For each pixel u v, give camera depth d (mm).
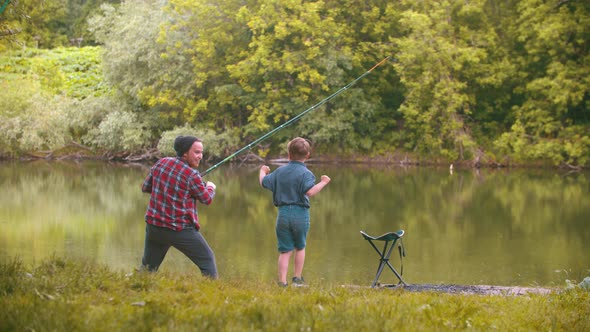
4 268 5875
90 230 15234
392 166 31953
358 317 4816
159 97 32438
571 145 28969
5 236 14430
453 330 4938
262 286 6348
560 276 11133
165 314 4641
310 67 32562
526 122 31688
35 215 17281
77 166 30328
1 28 10375
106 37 35469
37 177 25750
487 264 12156
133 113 33188
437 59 30984
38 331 4230
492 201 20375
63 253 12602
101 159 33875
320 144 33719
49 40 46562
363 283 10547
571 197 21094
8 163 31406
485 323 5246
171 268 11500
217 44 33812
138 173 27578
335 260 12453
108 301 5082
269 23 32000
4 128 31250
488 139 32906
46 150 33875
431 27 32094
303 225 7348
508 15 33406
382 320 4758
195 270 11297
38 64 37406
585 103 31375
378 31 33125
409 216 17688
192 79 32906
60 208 18500
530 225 16297
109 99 33969
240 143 34000
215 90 33031
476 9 31297
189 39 33125
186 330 4309
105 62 33812
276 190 7414
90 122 33375
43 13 44906
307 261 12367
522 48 32844
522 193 22109
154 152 33719
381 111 34406
